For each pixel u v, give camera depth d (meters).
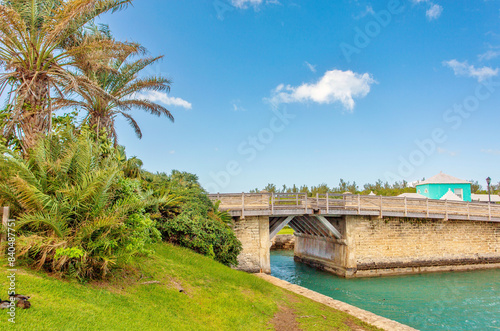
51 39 9.12
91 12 9.76
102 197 6.59
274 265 26.00
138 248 7.31
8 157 6.12
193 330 6.05
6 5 9.13
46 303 4.80
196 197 15.04
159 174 15.38
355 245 21.14
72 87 9.96
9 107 8.73
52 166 6.66
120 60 14.27
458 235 24.02
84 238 6.26
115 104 13.94
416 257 22.52
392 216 22.05
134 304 6.19
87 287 6.12
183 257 11.02
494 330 12.01
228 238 14.80
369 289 18.06
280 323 7.96
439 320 13.07
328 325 8.25
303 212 19.50
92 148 7.40
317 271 23.33
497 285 19.12
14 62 8.84
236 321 7.34
